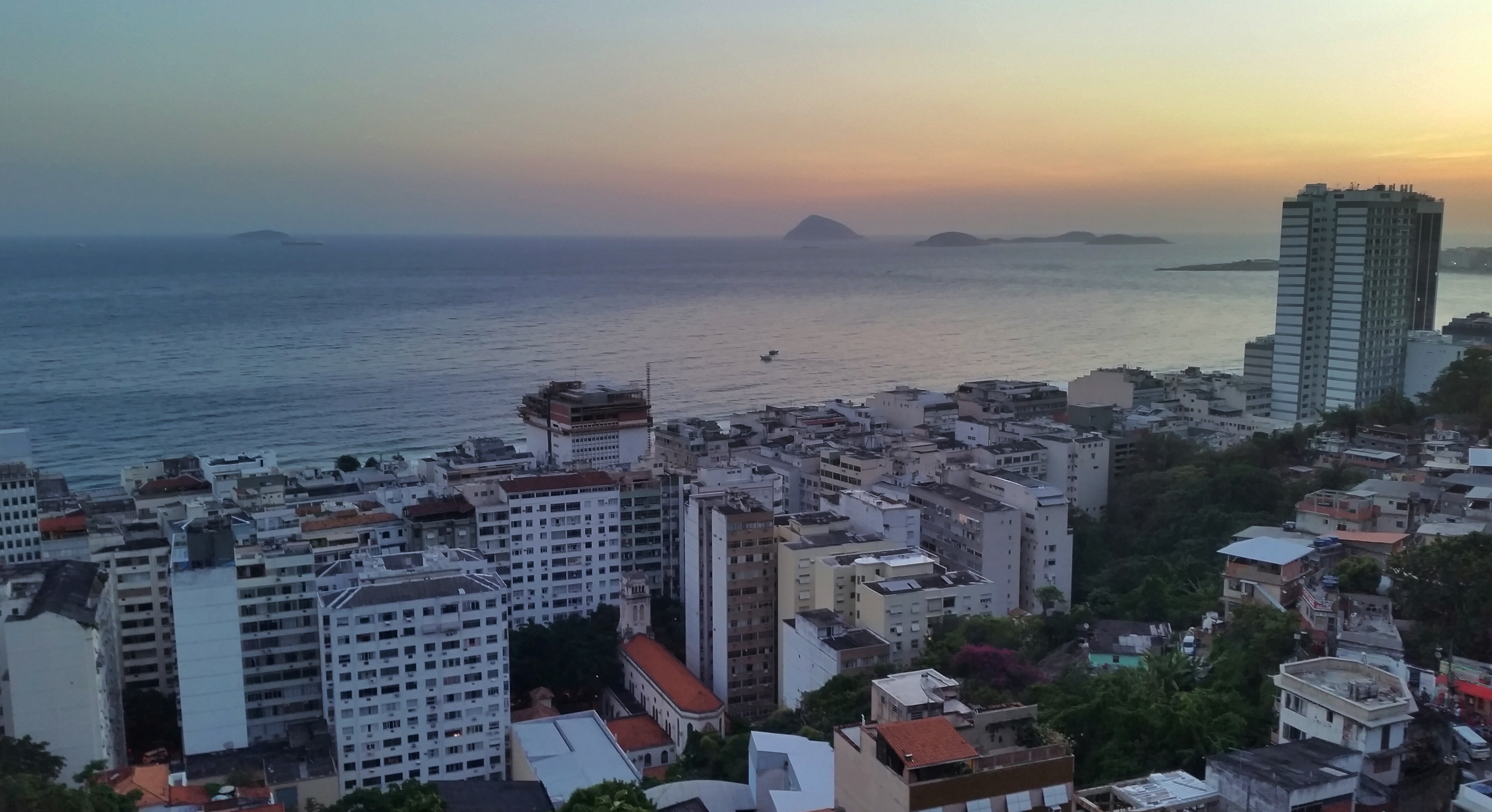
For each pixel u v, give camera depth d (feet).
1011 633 628.28
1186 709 411.75
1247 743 402.72
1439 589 498.69
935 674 399.65
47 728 563.89
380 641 626.23
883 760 329.93
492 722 655.35
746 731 619.26
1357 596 523.29
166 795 507.71
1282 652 461.78
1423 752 350.84
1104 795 337.93
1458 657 472.03
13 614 563.89
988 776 321.32
